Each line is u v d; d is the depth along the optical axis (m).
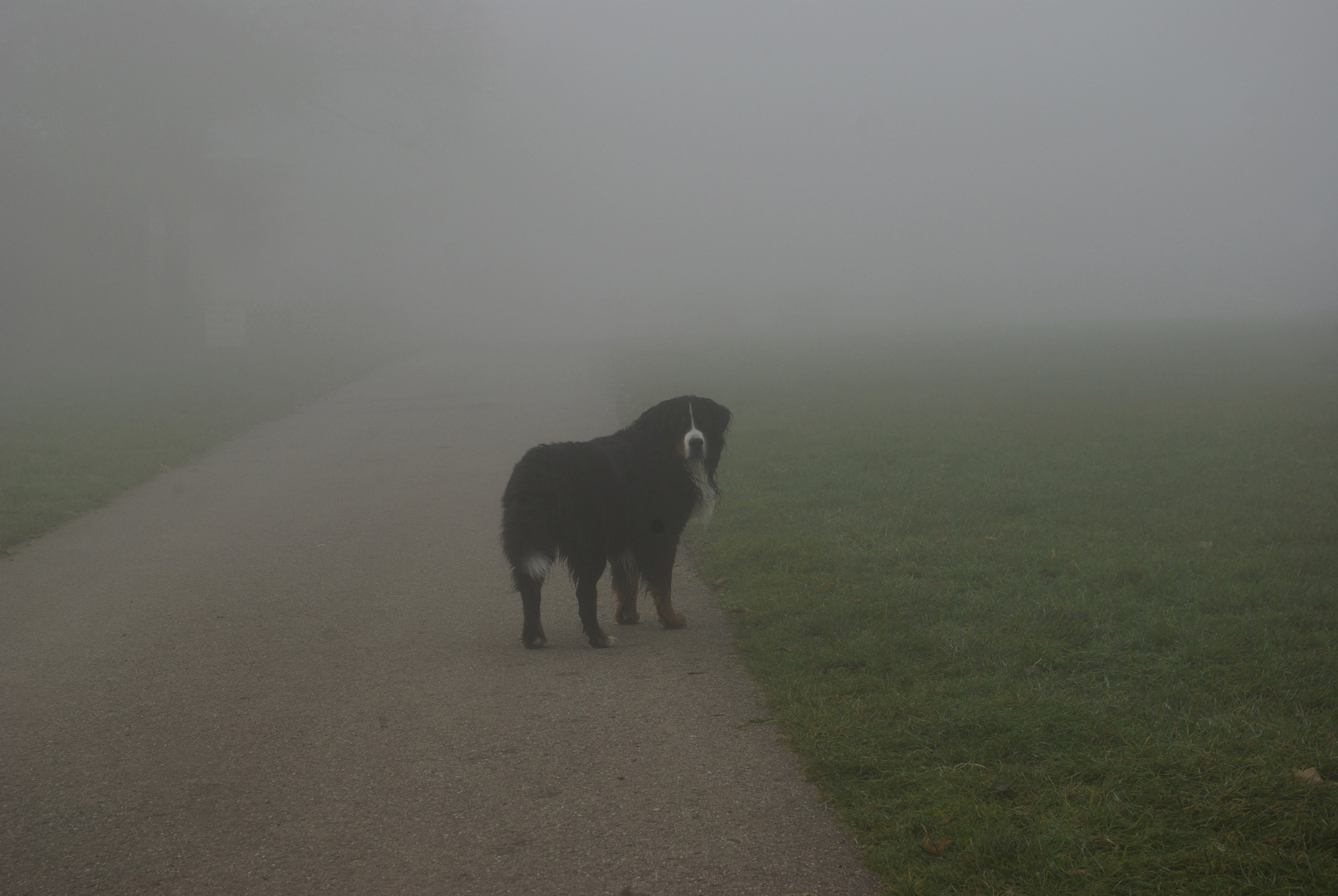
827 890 3.21
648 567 6.04
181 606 6.94
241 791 4.08
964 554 7.11
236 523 9.80
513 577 5.75
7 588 7.59
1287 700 4.34
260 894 3.34
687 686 5.03
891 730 4.22
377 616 6.59
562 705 4.84
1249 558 6.60
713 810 3.74
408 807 3.88
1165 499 8.87
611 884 3.29
